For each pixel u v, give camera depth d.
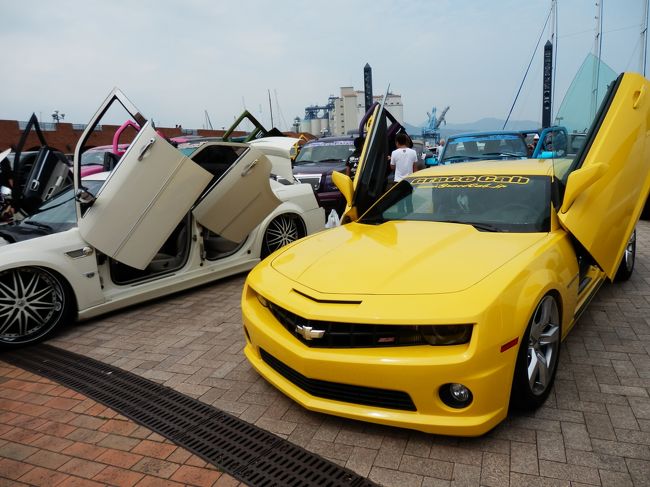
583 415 2.74
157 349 4.04
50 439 2.86
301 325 2.71
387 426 2.75
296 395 2.81
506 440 2.56
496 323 2.41
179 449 2.70
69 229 4.62
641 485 2.19
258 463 2.53
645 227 7.71
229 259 5.80
